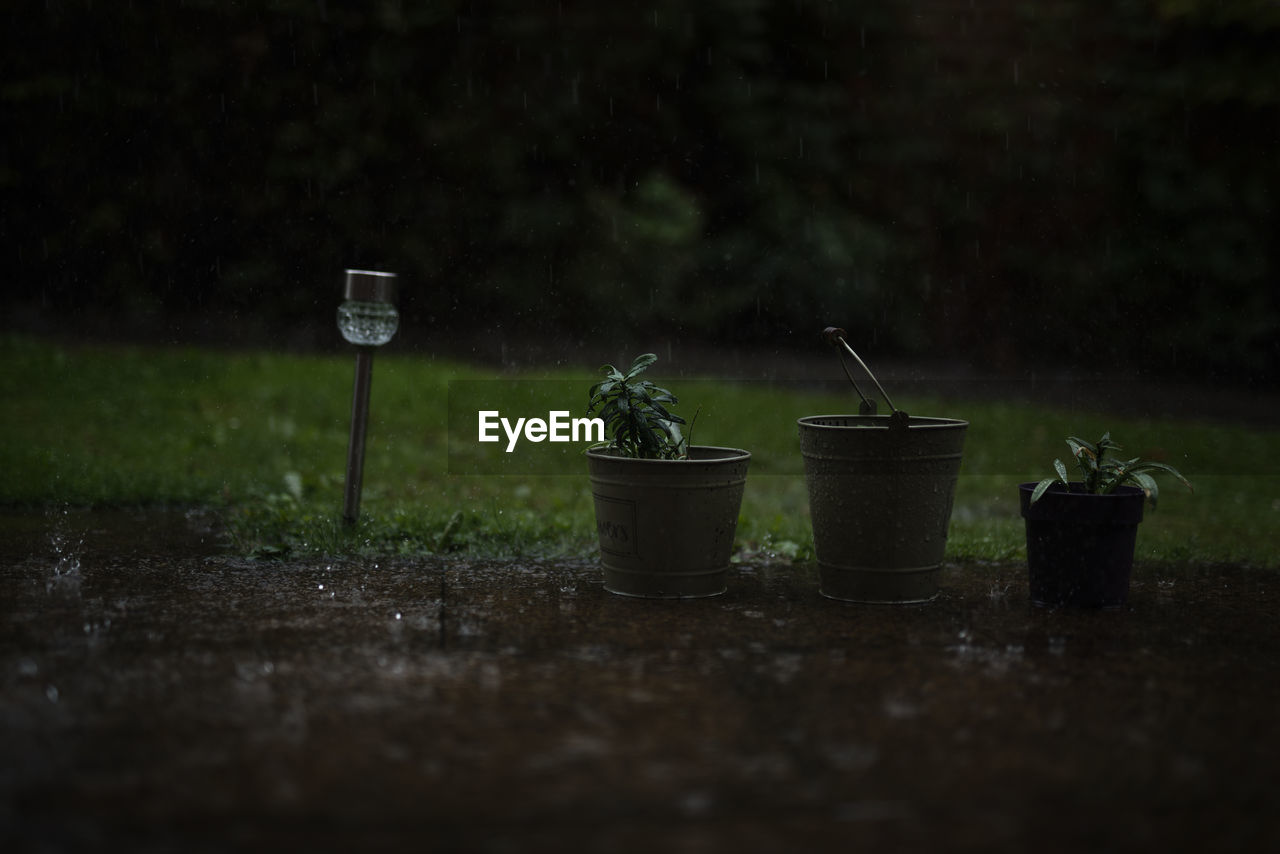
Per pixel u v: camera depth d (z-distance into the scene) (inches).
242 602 189.6
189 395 406.9
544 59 589.0
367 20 560.4
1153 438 430.3
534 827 104.6
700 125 633.0
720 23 624.1
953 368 616.7
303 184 567.5
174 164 553.9
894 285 638.5
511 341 579.5
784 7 644.1
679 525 195.2
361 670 152.1
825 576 200.4
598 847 100.9
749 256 623.5
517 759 120.6
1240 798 113.6
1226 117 603.8
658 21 604.4
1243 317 606.2
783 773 117.9
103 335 515.5
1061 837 104.4
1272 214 602.2
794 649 165.8
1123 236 625.6
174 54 546.9
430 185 581.3
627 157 621.3
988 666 157.9
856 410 445.4
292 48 558.3
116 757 119.9
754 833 104.0
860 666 157.1
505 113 586.9
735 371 550.9
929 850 101.4
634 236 593.3
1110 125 621.3
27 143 542.6
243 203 562.3
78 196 549.3
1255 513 308.7
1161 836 104.9
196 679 146.9
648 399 206.5
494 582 210.4
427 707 137.2
